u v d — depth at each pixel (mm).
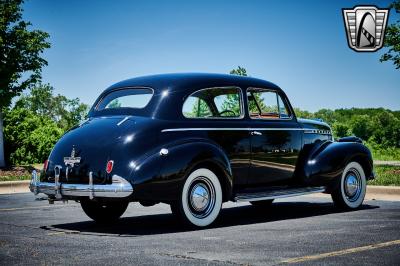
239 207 8086
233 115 6309
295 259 3873
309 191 6758
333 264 3693
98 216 6258
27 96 68688
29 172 16969
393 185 10383
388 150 43312
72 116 59969
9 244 4680
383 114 154000
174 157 5383
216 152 5691
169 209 7914
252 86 6621
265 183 6543
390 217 6387
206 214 5680
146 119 5574
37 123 27016
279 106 6941
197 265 3701
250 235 5082
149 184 5223
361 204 7473
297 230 5367
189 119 5824
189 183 5523
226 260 3865
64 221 6492
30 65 17875
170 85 5887
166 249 4363
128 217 6922
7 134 24109
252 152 6316
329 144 7133
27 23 17969
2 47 17250
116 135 5445
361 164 7434
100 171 5324
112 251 4293
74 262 3855
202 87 6078
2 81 17469
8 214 7270
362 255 4008
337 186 7020
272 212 7266
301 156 6961
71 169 5574
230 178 5805
